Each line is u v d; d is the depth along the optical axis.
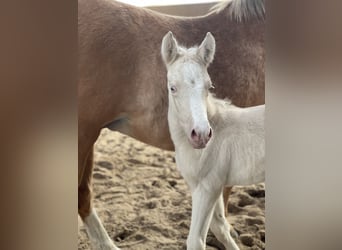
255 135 1.97
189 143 1.99
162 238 2.05
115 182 2.08
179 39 1.97
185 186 2.03
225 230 2.01
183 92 1.96
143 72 2.01
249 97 1.98
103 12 2.02
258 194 1.99
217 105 1.97
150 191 2.06
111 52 2.02
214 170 1.99
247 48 1.97
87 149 2.08
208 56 1.96
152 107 2.01
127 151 2.06
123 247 2.08
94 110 2.06
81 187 2.10
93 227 2.10
